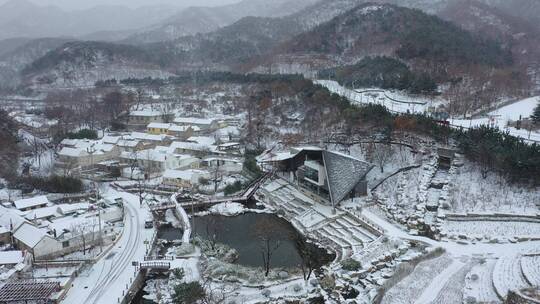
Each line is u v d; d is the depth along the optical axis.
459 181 105.25
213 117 199.50
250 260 87.38
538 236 81.25
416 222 90.06
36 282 72.81
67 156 152.25
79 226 92.75
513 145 103.44
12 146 157.50
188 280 76.94
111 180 140.38
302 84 190.88
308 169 119.50
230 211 114.94
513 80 198.38
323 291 71.38
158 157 145.75
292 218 108.69
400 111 154.38
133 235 97.00
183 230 102.44
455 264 73.50
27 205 107.31
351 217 100.25
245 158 149.75
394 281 68.75
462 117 152.62
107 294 72.69
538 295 54.62
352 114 145.25
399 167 119.56
